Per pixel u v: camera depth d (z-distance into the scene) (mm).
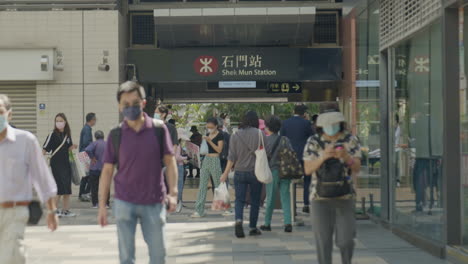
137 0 15195
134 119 4668
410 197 8820
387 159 9984
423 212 8227
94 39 14477
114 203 4801
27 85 14578
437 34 7699
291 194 10008
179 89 16781
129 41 15250
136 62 14867
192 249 8094
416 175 8531
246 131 8734
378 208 10352
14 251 4801
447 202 7254
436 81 7730
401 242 8523
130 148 4719
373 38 10750
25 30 14453
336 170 5461
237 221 8859
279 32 14266
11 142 4816
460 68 7277
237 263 7160
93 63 14484
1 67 14336
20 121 14539
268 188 9352
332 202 5500
